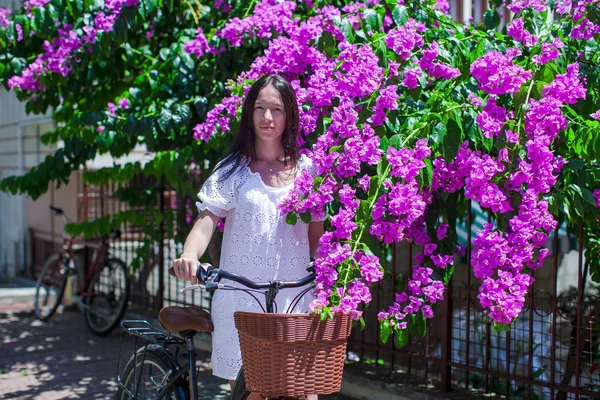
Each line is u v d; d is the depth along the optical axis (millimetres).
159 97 5418
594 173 3604
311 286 3127
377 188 3207
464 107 3439
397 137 3328
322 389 2740
